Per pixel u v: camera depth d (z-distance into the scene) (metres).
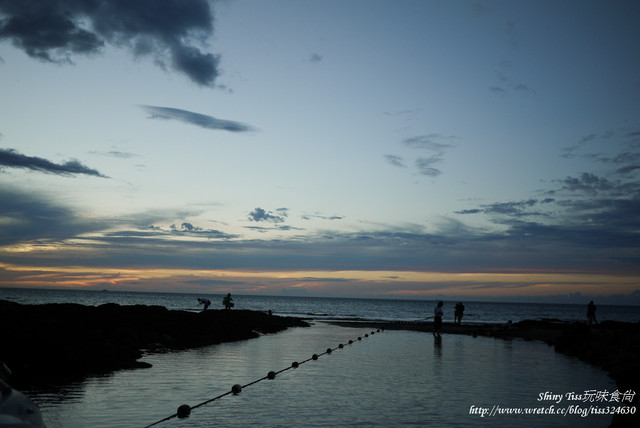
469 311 167.25
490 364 18.89
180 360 19.39
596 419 10.11
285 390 13.01
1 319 18.69
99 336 20.59
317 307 169.38
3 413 5.86
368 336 35.00
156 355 21.06
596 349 20.44
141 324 27.30
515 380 14.95
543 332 38.88
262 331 38.50
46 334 17.23
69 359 15.79
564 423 9.75
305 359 20.14
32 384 13.31
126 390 12.71
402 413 10.34
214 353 22.20
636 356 16.22
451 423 9.59
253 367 17.44
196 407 10.80
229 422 9.45
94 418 9.69
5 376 6.82
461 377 15.48
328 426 9.22
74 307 26.84
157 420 9.57
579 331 25.95
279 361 19.39
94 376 14.91
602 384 14.32
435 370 17.12
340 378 15.18
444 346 27.02
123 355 18.56
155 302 145.88
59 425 9.12
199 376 15.23
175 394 12.25
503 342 30.36
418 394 12.51
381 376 15.64
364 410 10.59
